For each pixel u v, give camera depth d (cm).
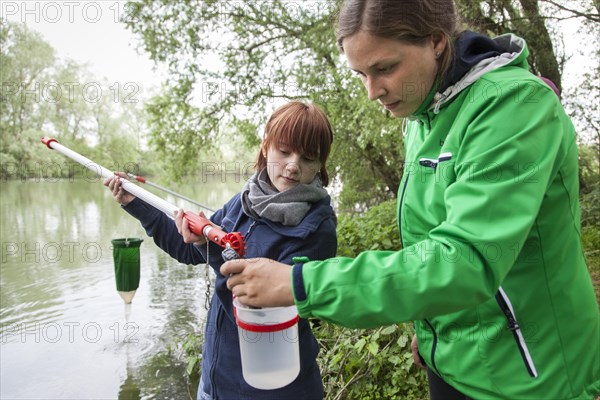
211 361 153
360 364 283
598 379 119
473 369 121
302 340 150
